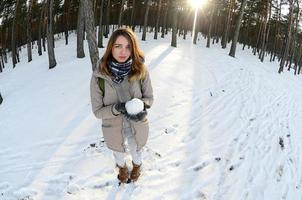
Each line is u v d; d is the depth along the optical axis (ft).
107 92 11.16
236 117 29.17
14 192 14.16
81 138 20.11
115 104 11.04
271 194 17.57
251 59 102.89
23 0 106.11
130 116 10.84
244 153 21.48
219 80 44.34
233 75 52.11
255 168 19.84
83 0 26.61
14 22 92.68
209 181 16.76
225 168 18.62
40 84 38.78
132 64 10.91
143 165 16.74
